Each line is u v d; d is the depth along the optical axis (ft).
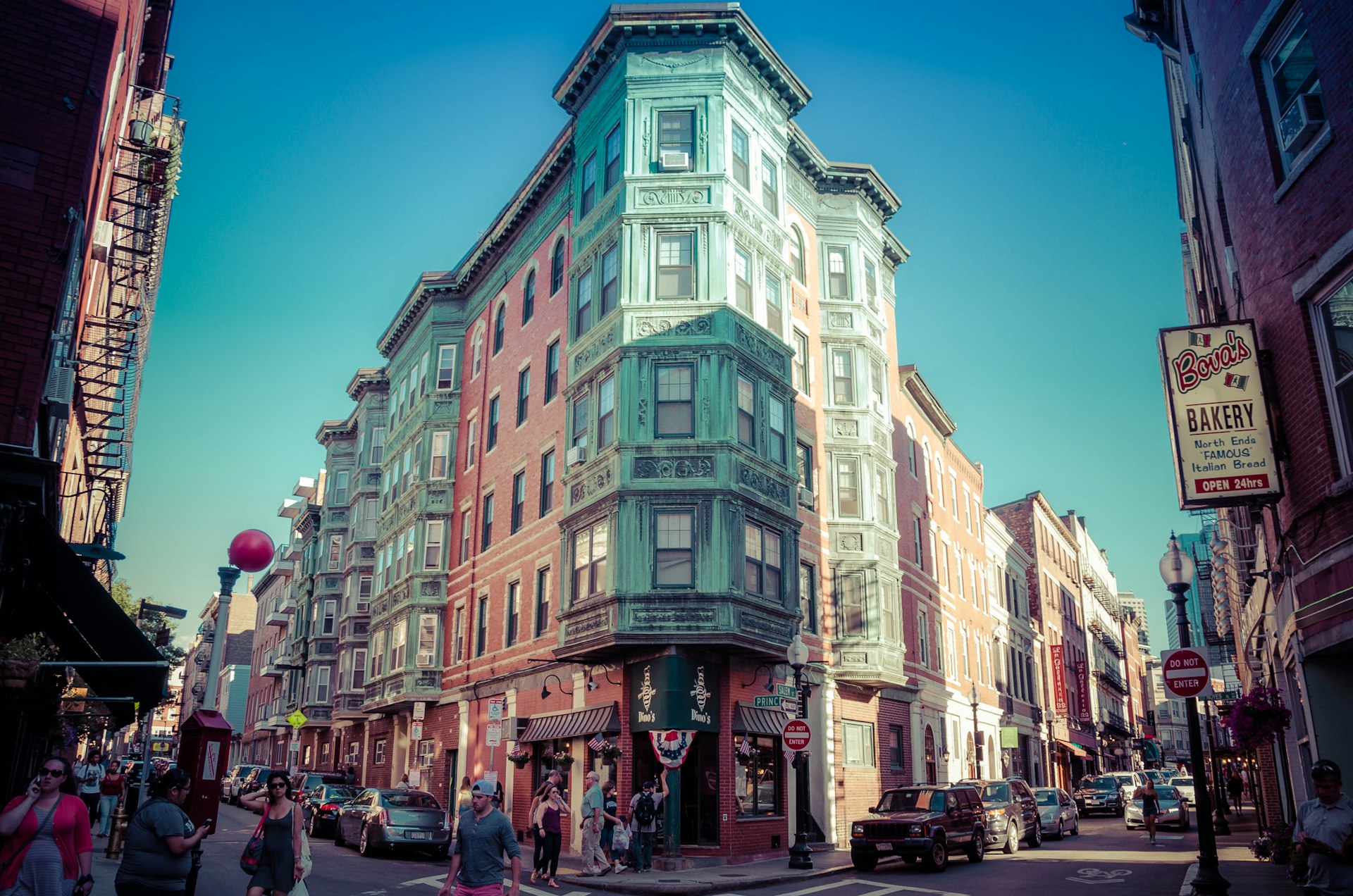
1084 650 230.07
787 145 95.25
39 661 34.53
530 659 93.25
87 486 63.98
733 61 88.22
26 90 38.14
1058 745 185.78
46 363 36.70
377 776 129.18
